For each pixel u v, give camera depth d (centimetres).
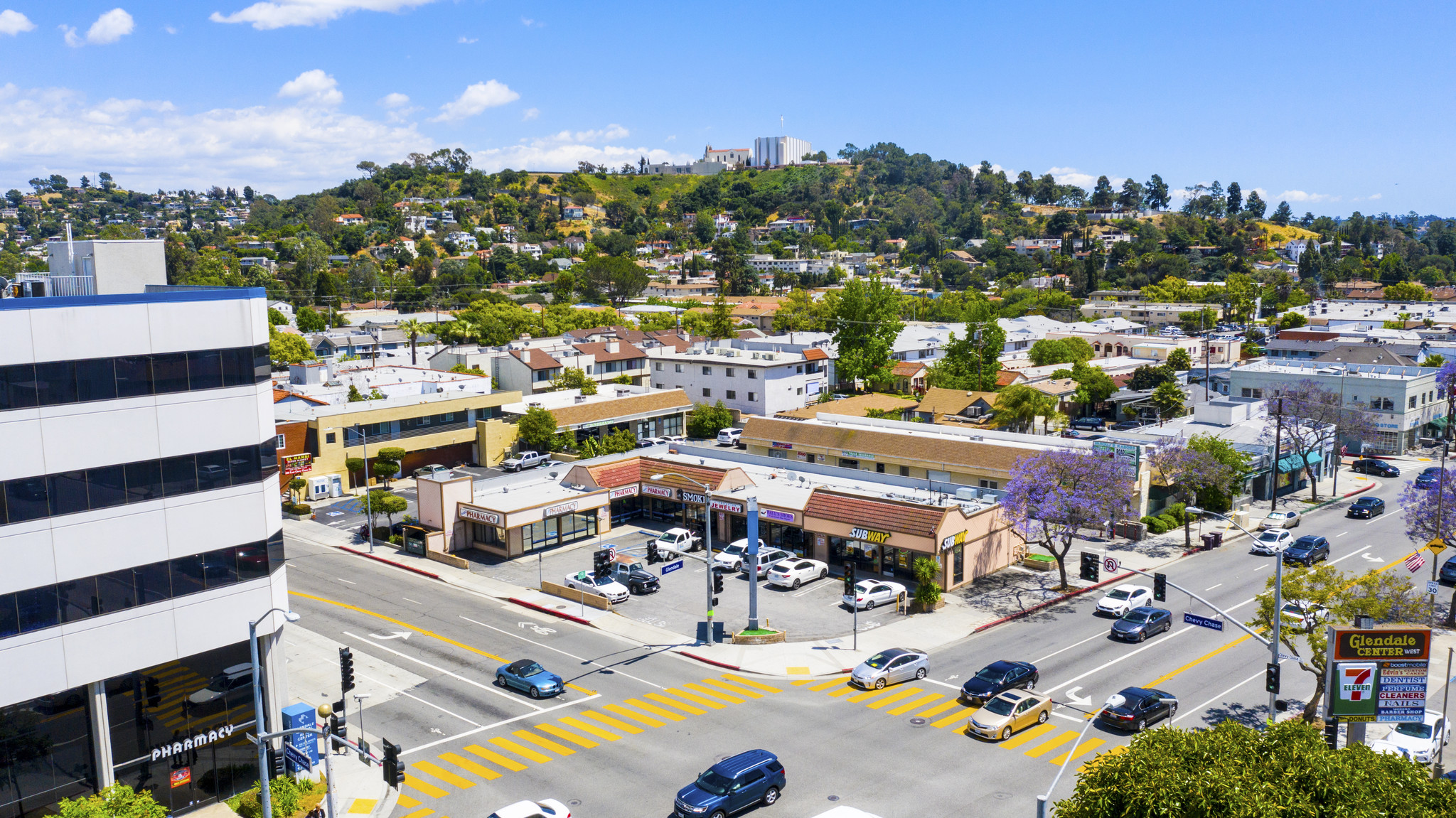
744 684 4469
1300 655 4812
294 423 8144
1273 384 10750
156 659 3291
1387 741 3688
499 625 5272
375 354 12800
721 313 16300
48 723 3116
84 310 3078
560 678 4459
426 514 6650
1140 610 5169
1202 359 15450
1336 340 14700
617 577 5897
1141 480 7188
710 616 4975
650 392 11062
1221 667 4647
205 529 3375
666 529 7169
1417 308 19450
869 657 4659
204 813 3403
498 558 6475
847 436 8194
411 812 3341
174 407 3281
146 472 3238
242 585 3478
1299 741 2420
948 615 5406
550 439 9525
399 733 3975
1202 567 6306
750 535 4978
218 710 3475
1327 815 2217
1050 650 4881
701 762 3684
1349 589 3984
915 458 7606
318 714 4050
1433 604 4734
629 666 4688
